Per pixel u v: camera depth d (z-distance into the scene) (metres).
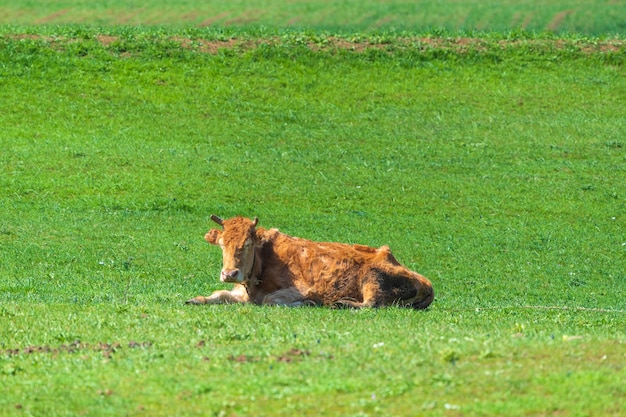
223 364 32.09
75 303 47.00
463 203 86.31
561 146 100.62
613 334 38.31
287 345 34.59
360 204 85.25
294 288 46.19
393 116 106.75
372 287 45.88
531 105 110.50
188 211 82.00
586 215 84.56
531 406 27.36
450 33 127.94
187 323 39.47
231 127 102.19
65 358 33.78
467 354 32.22
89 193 84.88
